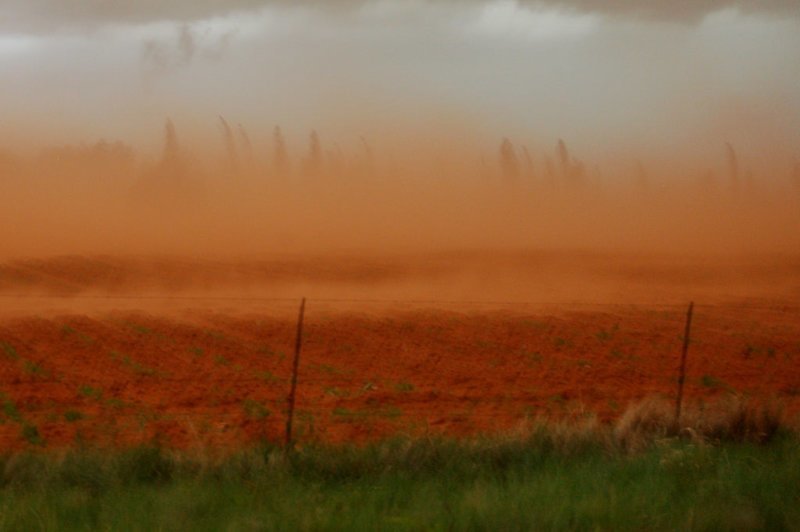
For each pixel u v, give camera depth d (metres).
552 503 17.95
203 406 35.16
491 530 16.88
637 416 26.23
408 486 20.08
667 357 47.59
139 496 19.03
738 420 26.44
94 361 43.75
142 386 38.72
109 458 21.92
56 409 34.38
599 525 16.91
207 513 17.73
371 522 16.94
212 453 23.02
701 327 57.72
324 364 44.47
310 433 28.22
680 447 23.62
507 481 20.34
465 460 22.45
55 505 18.12
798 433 25.94
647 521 17.28
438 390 38.66
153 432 30.62
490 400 36.94
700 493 19.02
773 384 41.59
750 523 17.36
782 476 20.25
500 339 51.81
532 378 41.66
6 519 17.12
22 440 29.61
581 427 25.47
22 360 43.41
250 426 31.61
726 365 45.81
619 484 19.80
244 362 44.38
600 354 48.06
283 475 20.84
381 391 38.22
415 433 28.33
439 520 17.12
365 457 22.41
